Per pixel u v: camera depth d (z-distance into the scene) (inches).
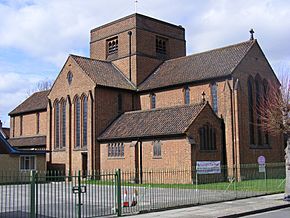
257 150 1729.8
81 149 1900.8
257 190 1208.8
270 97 1808.6
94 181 1146.0
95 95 1852.9
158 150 1593.3
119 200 767.7
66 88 2017.7
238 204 921.5
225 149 1648.6
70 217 759.1
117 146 1749.5
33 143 2247.8
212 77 1718.8
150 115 1764.3
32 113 2444.6
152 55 2135.8
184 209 845.2
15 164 1825.8
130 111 1942.7
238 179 1584.6
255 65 1793.8
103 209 848.3
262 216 767.1
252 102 1759.4
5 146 1809.8
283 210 865.5
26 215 794.8
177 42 2290.8
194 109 1611.7
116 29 2172.7
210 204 925.8
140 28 2098.9
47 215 788.6
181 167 1513.3
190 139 1505.9
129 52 2084.2
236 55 1780.3
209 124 1600.6
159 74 2058.3
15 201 1061.1
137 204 878.4
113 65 2154.3
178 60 2079.2
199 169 1189.1
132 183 1551.4
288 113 1775.3
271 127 1774.1
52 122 2091.5
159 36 2190.0
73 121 1961.1
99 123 1851.6
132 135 1680.6
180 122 1573.6
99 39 2265.0
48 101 2114.9
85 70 1935.3
